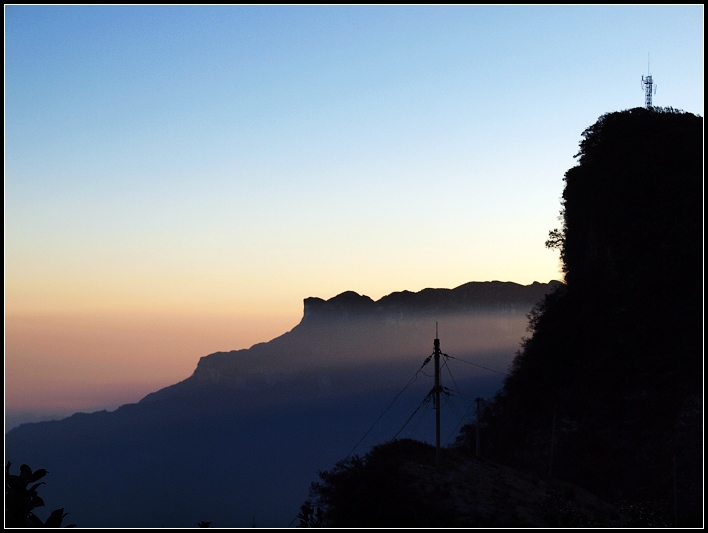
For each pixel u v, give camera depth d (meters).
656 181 95.31
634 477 70.06
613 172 98.75
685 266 86.94
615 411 77.94
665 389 77.25
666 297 86.69
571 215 106.06
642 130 101.31
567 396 83.00
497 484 53.69
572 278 98.94
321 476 53.25
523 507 50.44
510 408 87.88
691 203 91.75
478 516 46.78
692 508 63.00
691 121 101.81
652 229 92.06
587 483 72.00
